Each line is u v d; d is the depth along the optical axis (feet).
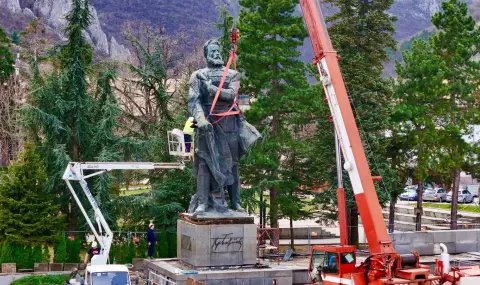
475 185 245.24
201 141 92.89
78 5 126.31
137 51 177.06
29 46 240.73
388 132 153.38
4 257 105.70
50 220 111.04
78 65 125.39
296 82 128.26
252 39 128.88
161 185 127.95
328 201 131.54
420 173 141.79
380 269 72.38
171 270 88.17
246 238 91.35
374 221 74.54
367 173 76.28
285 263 109.19
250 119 127.85
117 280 78.54
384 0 141.18
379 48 142.20
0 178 120.06
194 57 222.69
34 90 122.83
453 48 144.25
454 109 141.38
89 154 125.18
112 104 126.00
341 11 141.90
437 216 190.19
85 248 120.98
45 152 123.13
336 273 77.82
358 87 130.82
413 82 141.18
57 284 94.38
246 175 130.62
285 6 126.72
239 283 86.48
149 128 134.82
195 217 90.84
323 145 130.11
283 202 128.98
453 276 75.92
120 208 121.19
